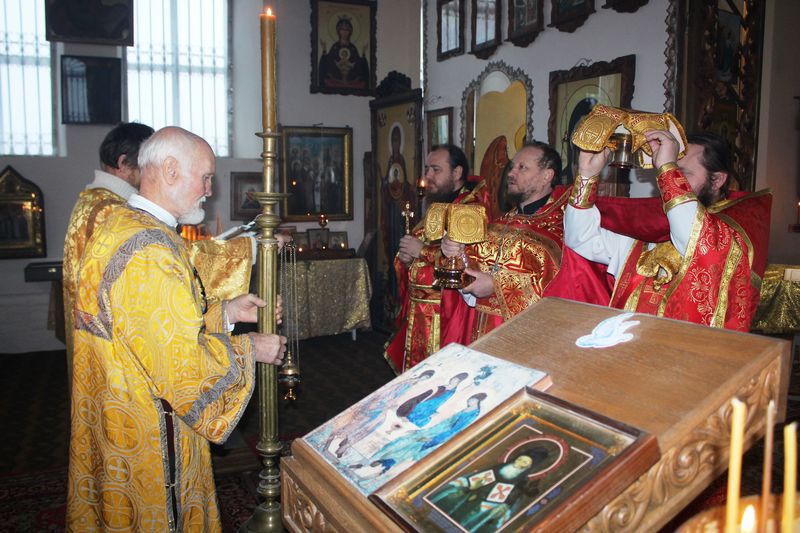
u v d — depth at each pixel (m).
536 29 4.70
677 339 0.91
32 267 5.64
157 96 6.74
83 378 1.68
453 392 0.99
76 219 2.24
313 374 5.17
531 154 2.30
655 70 3.84
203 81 6.88
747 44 4.14
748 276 1.37
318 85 7.02
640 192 3.91
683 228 1.34
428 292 2.61
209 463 1.80
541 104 4.74
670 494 0.75
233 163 6.83
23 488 3.07
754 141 4.25
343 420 1.05
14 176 6.11
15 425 4.07
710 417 0.77
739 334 0.88
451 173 2.84
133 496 1.61
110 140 2.40
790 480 0.49
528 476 0.76
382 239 6.65
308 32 7.02
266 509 1.72
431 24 6.15
